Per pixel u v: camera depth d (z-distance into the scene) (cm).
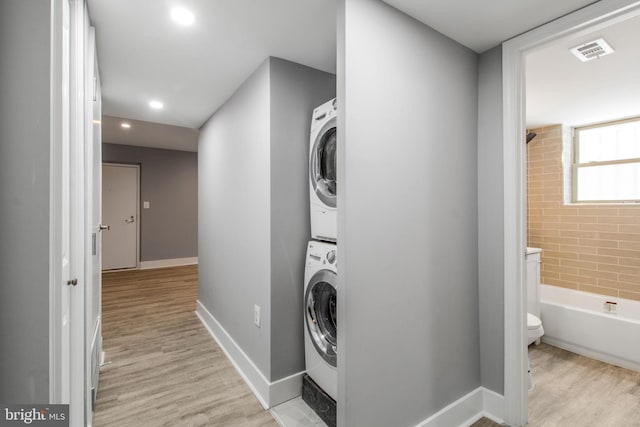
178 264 638
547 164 346
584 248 318
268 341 188
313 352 183
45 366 78
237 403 190
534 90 247
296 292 198
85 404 146
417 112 152
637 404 190
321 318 185
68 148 103
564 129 337
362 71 130
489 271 179
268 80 191
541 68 210
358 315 130
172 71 214
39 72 78
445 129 165
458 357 171
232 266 252
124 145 581
